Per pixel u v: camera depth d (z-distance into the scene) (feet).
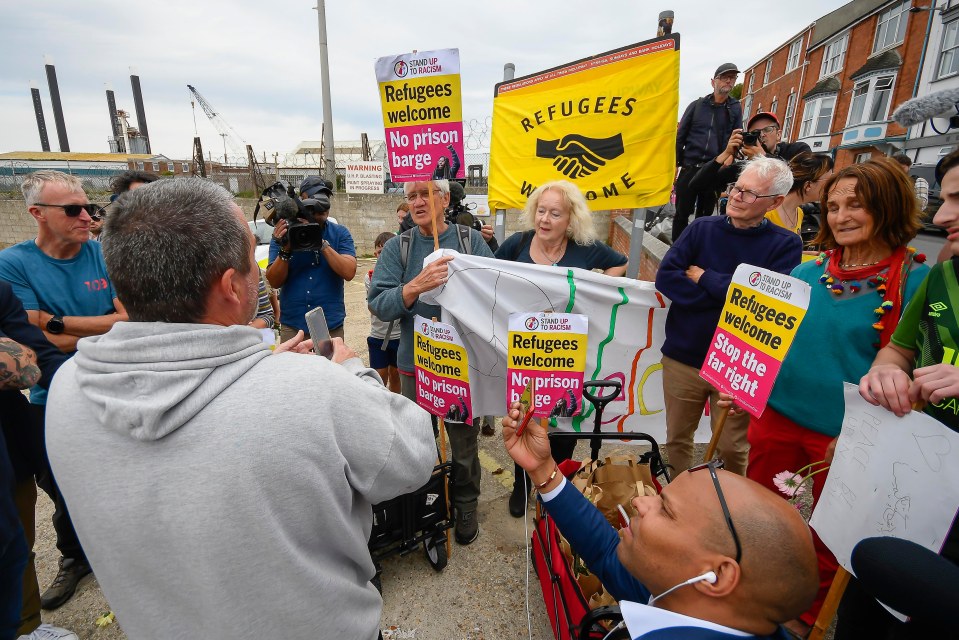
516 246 9.59
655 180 9.33
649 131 9.20
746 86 128.77
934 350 4.53
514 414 4.58
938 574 2.65
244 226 3.03
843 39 85.35
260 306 10.69
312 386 2.80
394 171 8.09
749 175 7.45
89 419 2.64
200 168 56.75
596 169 9.78
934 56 65.98
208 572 2.57
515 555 8.57
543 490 4.63
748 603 2.88
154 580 2.71
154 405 2.45
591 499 6.71
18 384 5.58
